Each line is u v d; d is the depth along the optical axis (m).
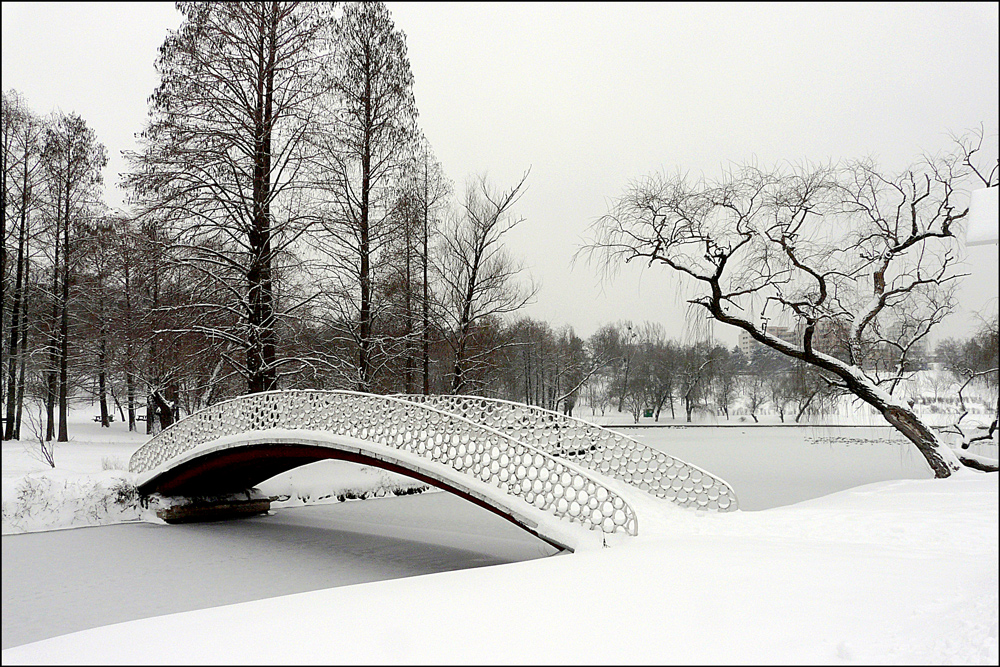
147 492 21.03
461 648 4.80
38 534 18.27
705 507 12.62
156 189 23.17
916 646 4.29
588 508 11.38
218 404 19.67
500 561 15.31
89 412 55.19
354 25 28.27
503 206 29.39
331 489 23.94
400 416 15.06
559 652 4.65
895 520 10.27
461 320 29.36
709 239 18.53
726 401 61.03
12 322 31.52
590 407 70.69
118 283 29.83
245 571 14.45
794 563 7.37
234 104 24.47
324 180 24.52
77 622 11.15
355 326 26.55
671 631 5.01
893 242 18.73
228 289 23.88
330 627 5.45
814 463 29.22
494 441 13.24
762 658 4.32
